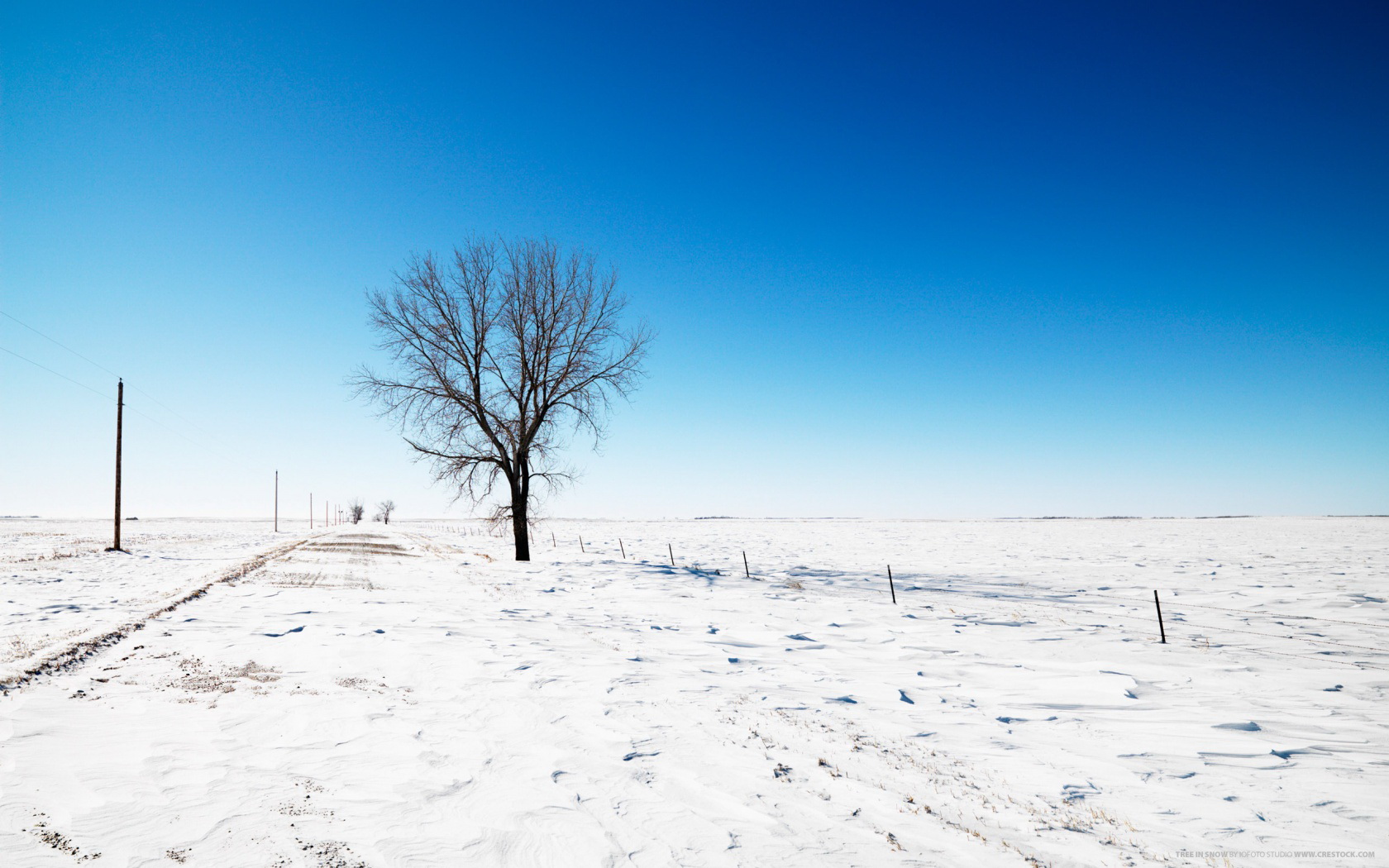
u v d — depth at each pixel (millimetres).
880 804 4453
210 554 27766
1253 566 24734
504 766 5031
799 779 4867
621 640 10414
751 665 8906
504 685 7422
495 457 24578
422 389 23641
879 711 6738
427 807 4301
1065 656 9586
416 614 12469
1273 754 5527
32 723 5605
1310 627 12195
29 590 14344
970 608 14656
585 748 5449
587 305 24859
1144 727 6266
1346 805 4473
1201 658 9406
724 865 3590
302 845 3744
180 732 5648
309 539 42625
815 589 18422
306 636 10047
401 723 6039
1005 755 5457
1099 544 42125
